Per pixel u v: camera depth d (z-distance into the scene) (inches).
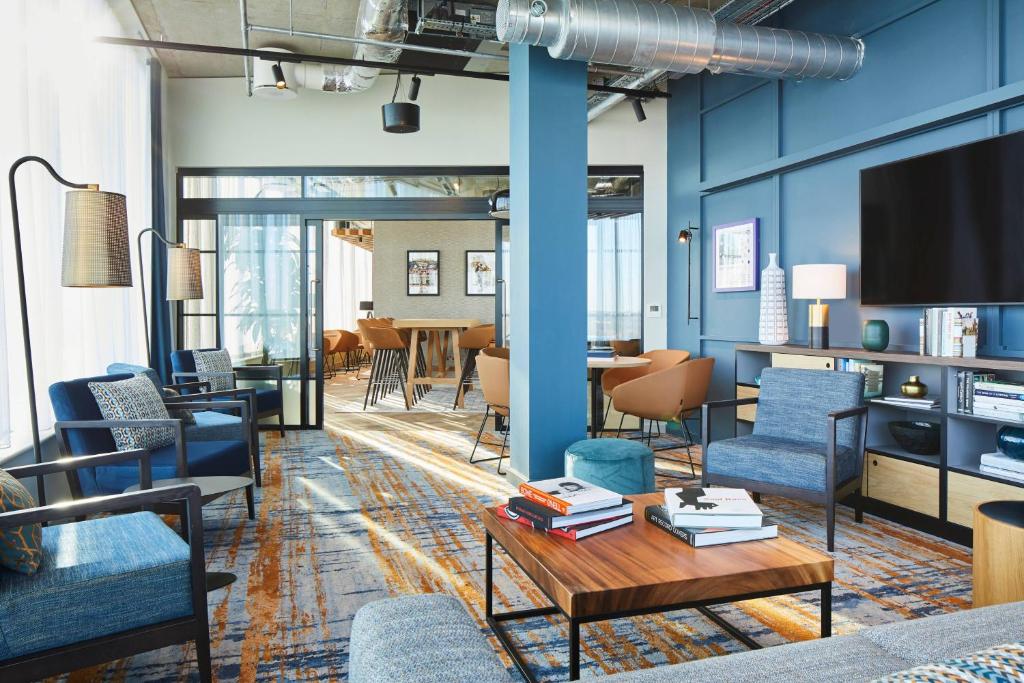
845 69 178.2
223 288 265.7
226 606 105.3
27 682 68.5
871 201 171.3
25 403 140.2
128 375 148.3
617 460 137.9
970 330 139.7
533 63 164.1
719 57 167.9
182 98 261.3
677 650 91.3
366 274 690.2
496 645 92.5
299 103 264.7
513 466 178.5
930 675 32.9
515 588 111.6
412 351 327.9
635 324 275.0
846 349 172.4
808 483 133.8
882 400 155.7
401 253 487.5
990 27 144.6
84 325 171.9
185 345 269.9
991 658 33.8
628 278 275.6
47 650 69.8
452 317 487.8
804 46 173.5
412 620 43.5
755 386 197.9
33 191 145.1
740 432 207.2
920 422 157.2
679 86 260.7
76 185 117.3
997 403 129.0
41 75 146.5
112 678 84.9
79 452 123.6
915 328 163.5
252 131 263.6
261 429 263.0
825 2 192.9
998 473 127.8
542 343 166.4
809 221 197.5
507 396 194.5
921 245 157.8
